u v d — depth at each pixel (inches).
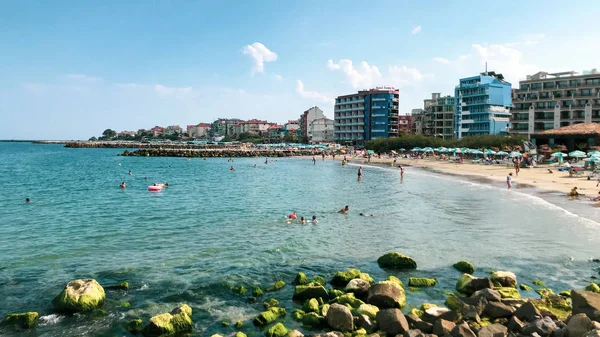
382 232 1042.7
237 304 599.8
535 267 737.6
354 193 1845.5
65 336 503.8
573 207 1279.5
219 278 704.4
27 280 694.5
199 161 4569.4
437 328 472.7
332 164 4035.4
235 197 1724.9
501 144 3617.1
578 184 1822.1
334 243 936.9
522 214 1209.4
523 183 1939.0
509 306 534.6
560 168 2415.1
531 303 514.6
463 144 4020.7
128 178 2591.0
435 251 855.1
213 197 1723.7
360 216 1270.9
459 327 455.8
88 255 842.2
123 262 794.2
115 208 1429.6
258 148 6924.2
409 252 851.4
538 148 3029.0
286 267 765.9
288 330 506.3
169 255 842.2
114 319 549.0
